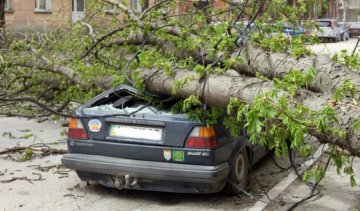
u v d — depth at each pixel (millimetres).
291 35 5441
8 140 8383
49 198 5762
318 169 4934
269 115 3492
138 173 5289
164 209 5441
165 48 6430
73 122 5664
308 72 3854
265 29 5730
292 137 3986
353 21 53781
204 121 5172
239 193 5891
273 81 4016
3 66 9219
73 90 8461
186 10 7355
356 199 5848
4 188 6086
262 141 4066
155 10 7203
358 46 5289
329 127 3713
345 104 3734
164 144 5254
